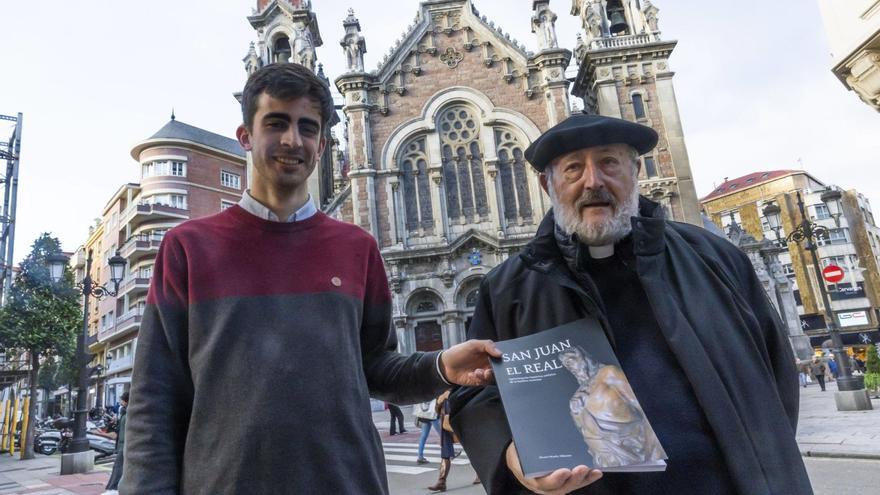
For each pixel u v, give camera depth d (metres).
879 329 52.41
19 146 21.61
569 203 2.52
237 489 1.97
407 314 27.17
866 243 55.72
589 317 2.33
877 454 9.05
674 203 27.08
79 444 15.04
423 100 29.73
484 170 28.91
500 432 2.34
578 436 1.96
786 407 2.39
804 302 55.00
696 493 2.10
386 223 28.20
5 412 24.31
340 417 2.18
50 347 22.64
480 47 30.20
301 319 2.27
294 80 2.56
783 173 62.09
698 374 2.13
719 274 2.50
